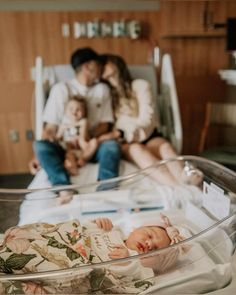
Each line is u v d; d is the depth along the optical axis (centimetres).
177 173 144
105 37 275
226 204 102
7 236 89
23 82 275
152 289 79
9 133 286
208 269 86
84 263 79
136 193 143
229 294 85
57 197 137
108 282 75
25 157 294
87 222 107
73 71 228
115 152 189
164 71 233
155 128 213
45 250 80
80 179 178
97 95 216
